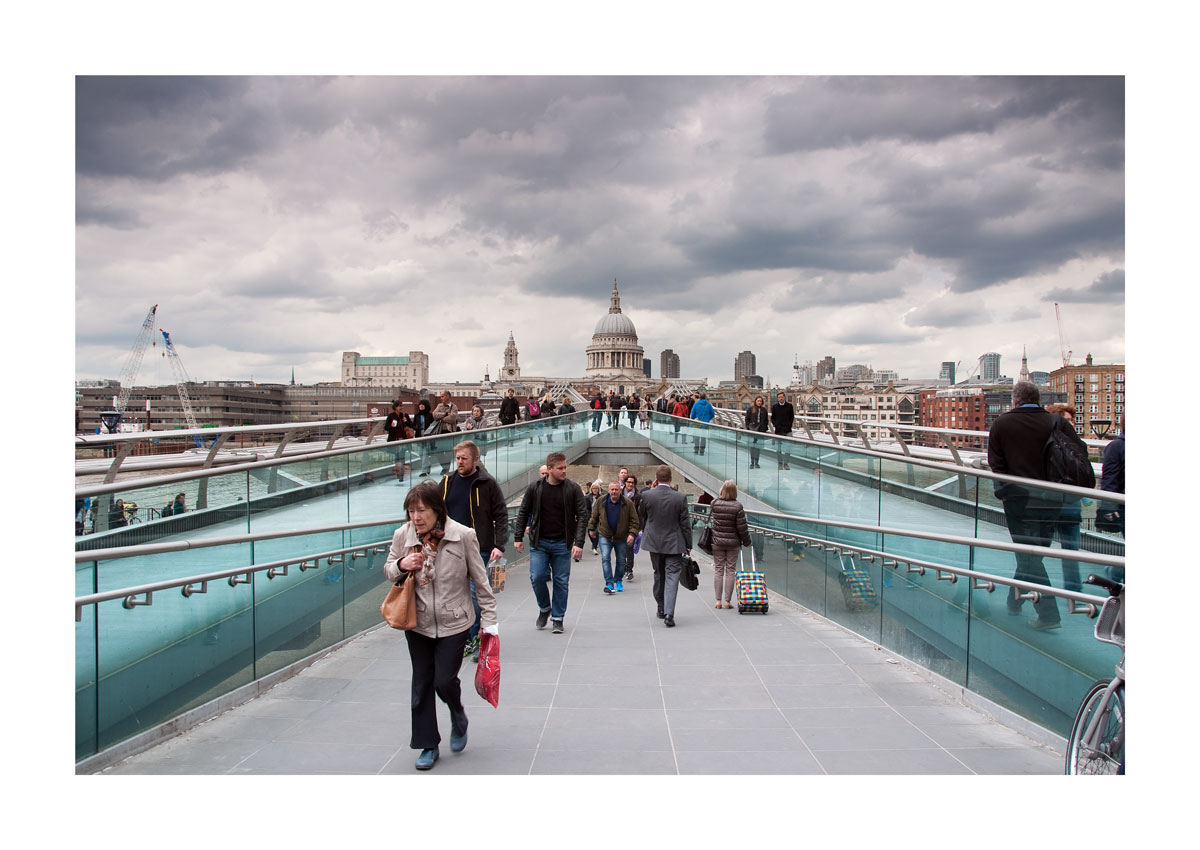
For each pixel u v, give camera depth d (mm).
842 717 6508
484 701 6984
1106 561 5375
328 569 8766
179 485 6957
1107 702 4656
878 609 8977
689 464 23094
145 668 5867
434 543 5508
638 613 11406
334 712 6645
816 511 12562
